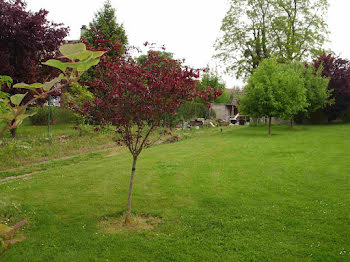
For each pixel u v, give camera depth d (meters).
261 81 18.28
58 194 6.25
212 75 36.97
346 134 17.23
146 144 5.01
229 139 16.20
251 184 6.87
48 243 4.13
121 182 7.15
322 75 26.77
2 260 3.67
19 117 1.21
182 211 5.28
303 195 6.06
